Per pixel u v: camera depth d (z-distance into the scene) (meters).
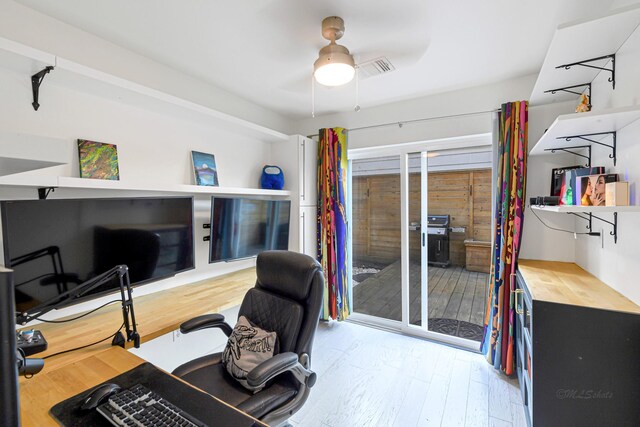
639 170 1.28
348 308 3.31
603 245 1.70
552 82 1.86
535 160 2.38
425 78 2.41
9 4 1.47
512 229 2.29
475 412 1.91
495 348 2.38
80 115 1.75
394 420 1.85
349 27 1.70
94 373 1.14
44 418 0.89
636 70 1.26
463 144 2.78
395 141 2.98
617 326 1.13
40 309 1.32
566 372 1.20
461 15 1.60
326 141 3.16
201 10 1.56
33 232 1.36
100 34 1.78
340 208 3.15
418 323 3.09
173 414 0.88
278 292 1.65
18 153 0.58
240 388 1.39
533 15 1.60
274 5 1.52
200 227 2.51
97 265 1.60
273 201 2.82
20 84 1.52
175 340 2.26
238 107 2.82
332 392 2.12
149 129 2.12
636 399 1.11
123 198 1.72
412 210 3.08
